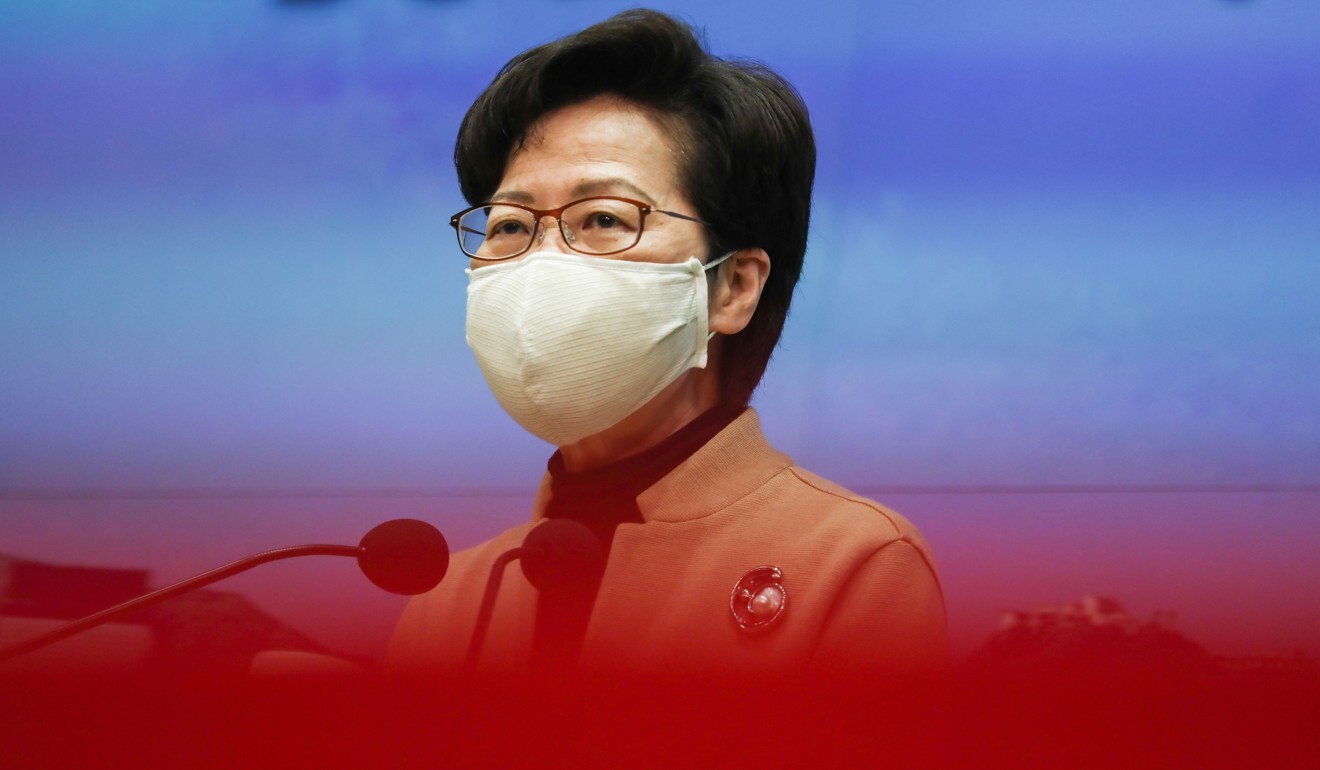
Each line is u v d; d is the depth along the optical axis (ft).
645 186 18.97
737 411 20.43
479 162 20.03
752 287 20.10
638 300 18.62
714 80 19.42
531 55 19.69
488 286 19.35
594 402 18.89
